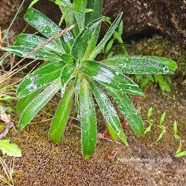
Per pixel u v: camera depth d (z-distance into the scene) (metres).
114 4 0.76
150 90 0.80
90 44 0.67
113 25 0.65
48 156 0.69
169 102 0.79
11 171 0.67
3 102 0.74
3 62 0.77
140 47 0.81
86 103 0.67
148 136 0.74
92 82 0.67
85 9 0.62
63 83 0.62
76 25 0.67
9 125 0.71
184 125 0.76
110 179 0.69
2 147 0.66
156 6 0.72
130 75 0.80
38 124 0.73
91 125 0.66
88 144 0.66
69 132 0.72
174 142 0.74
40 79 0.64
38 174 0.68
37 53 0.66
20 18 0.75
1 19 0.75
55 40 0.68
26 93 0.64
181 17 0.72
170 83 0.80
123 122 0.75
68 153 0.70
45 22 0.68
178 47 0.79
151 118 0.76
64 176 0.68
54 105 0.75
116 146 0.72
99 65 0.65
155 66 0.66
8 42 0.76
